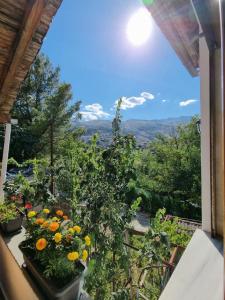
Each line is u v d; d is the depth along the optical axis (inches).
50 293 34.2
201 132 60.1
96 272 69.8
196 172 437.7
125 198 82.2
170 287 43.9
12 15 54.5
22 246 43.2
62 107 546.0
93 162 80.7
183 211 421.4
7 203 79.8
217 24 44.9
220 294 36.3
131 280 87.5
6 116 95.3
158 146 521.3
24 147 530.6
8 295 51.3
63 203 89.2
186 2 50.9
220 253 49.6
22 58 65.0
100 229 77.2
